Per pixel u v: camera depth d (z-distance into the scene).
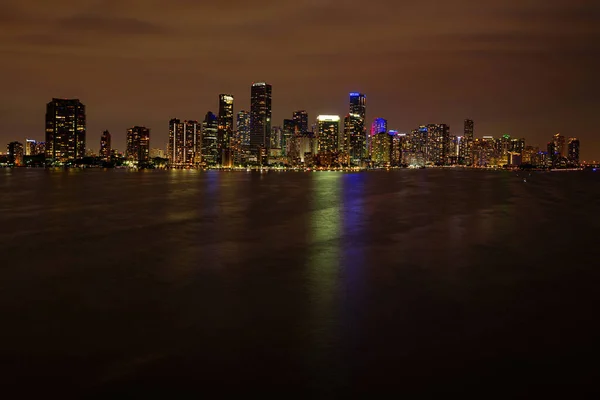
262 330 11.00
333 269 17.61
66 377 8.68
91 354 9.65
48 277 16.30
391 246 23.00
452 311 12.46
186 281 15.72
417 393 8.20
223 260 19.33
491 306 12.91
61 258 19.77
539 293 14.27
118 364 9.20
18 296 13.86
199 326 11.25
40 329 11.05
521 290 14.61
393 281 15.76
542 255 20.59
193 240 24.84
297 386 8.39
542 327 11.23
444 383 8.52
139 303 13.12
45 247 22.59
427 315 12.12
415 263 18.77
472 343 10.27
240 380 8.59
